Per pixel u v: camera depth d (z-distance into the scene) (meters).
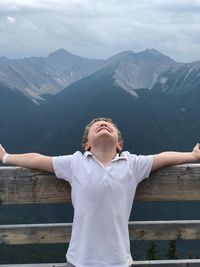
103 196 1.25
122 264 1.25
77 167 1.28
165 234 1.40
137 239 1.40
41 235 1.38
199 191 1.35
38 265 1.38
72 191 1.29
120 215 1.26
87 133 1.36
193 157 1.31
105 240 1.25
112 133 1.29
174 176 1.34
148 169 1.30
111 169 1.27
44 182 1.34
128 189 1.28
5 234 1.37
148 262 1.40
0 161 1.33
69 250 1.29
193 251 28.03
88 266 1.24
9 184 1.33
